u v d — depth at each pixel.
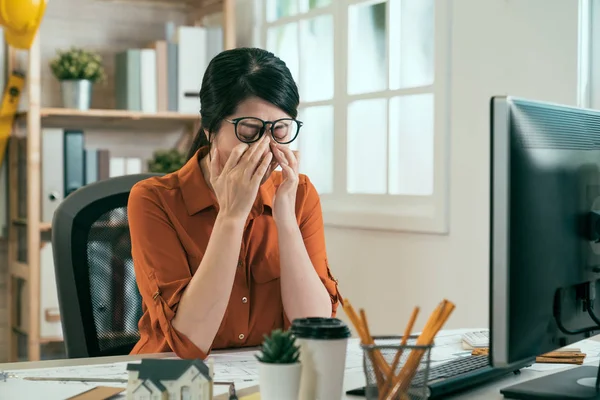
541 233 1.08
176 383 1.00
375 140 3.09
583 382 1.22
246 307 1.62
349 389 1.21
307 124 3.44
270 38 3.65
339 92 3.17
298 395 1.02
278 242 1.63
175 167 3.51
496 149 1.01
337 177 3.18
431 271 2.66
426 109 2.93
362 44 3.16
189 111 3.51
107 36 3.62
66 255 1.69
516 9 2.36
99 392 1.15
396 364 0.96
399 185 2.96
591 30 2.22
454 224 2.57
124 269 1.77
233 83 1.51
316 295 1.61
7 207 3.39
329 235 3.19
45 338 3.15
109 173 3.33
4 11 2.52
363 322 0.99
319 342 1.06
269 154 1.52
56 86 3.50
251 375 1.30
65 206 1.73
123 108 3.43
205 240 1.62
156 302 1.49
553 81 2.26
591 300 1.24
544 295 1.10
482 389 1.22
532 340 1.07
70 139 3.22
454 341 1.62
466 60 2.53
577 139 1.20
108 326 1.73
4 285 3.41
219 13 3.83
